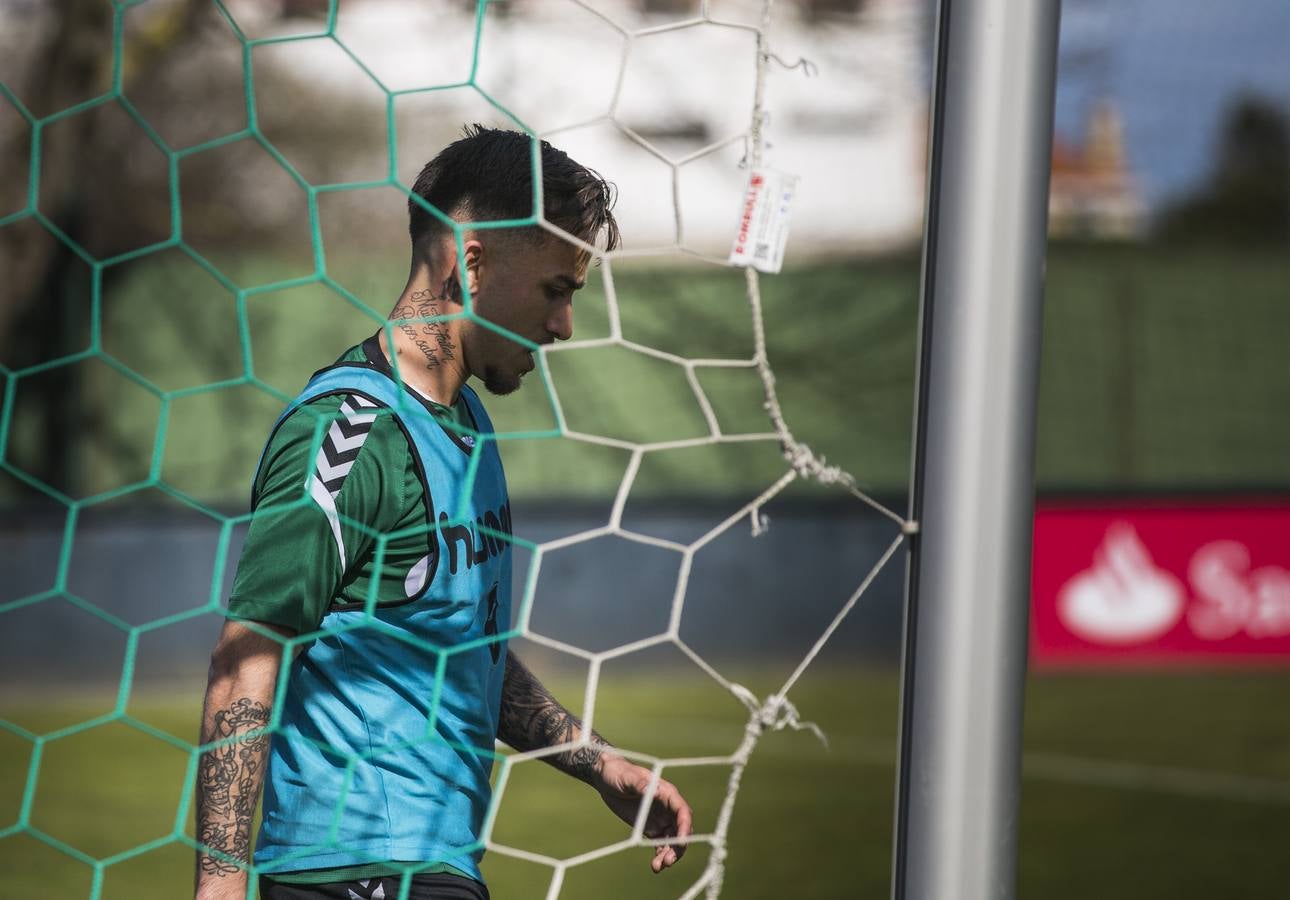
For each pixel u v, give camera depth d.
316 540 5.29
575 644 27.25
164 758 20.03
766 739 21.44
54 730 21.77
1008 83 4.63
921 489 4.79
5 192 34.38
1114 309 40.78
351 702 5.60
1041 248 4.71
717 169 41.38
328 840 5.29
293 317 41.00
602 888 14.41
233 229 41.84
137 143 40.19
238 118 41.31
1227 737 21.91
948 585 4.71
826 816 17.33
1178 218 42.31
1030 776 19.58
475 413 6.41
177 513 30.42
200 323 40.28
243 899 5.07
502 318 5.85
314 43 40.25
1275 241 41.84
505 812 17.05
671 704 23.56
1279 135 41.81
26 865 15.03
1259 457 38.25
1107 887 14.89
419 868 5.59
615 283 40.91
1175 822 17.33
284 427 5.46
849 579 29.91
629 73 40.47
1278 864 15.70
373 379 5.71
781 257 4.87
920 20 42.31
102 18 32.75
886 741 21.33
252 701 5.16
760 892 14.54
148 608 28.12
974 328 4.66
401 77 40.12
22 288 34.94
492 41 39.66
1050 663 26.70
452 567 5.71
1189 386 39.50
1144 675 26.09
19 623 26.88
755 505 4.96
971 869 4.72
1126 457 38.50
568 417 38.97
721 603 29.06
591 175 5.92
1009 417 4.69
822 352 41.56
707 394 40.00
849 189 43.62
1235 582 26.94
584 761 6.74
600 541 30.84
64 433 38.00
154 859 15.36
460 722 5.85
